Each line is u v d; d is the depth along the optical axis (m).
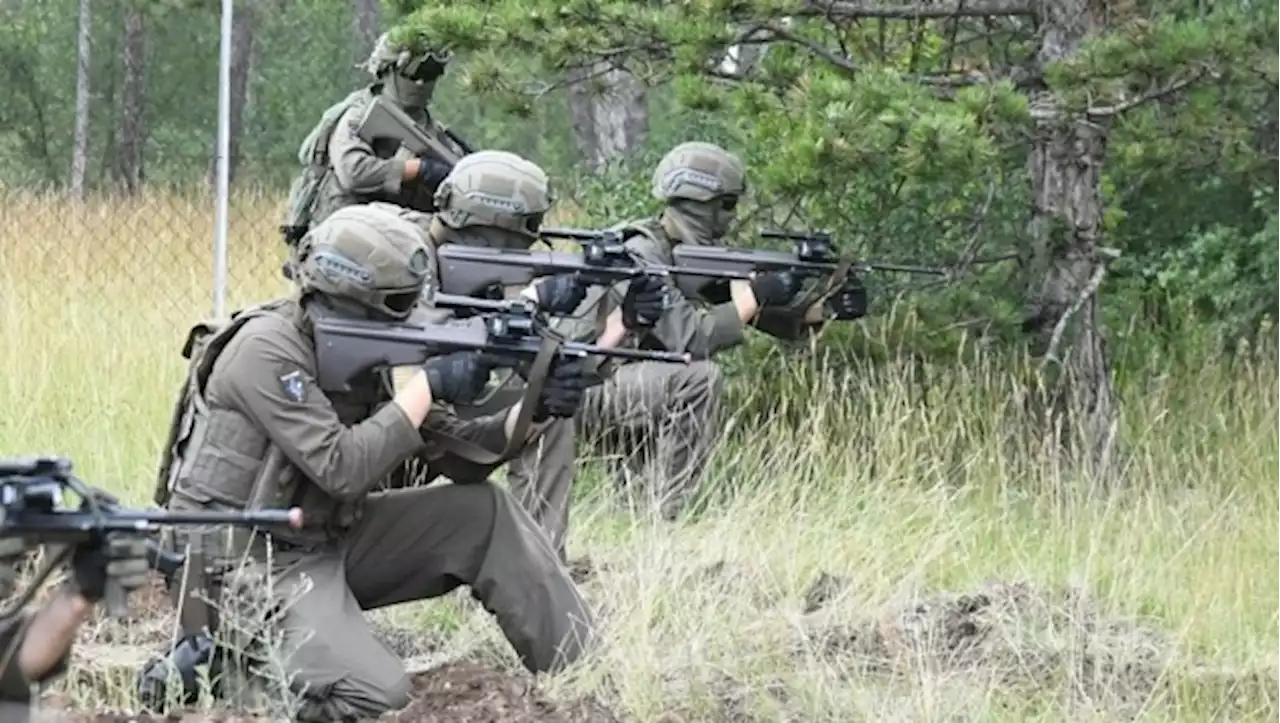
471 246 11.66
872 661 10.45
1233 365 16.55
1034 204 14.61
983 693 10.02
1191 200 18.08
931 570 11.98
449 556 9.79
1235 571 11.74
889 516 12.55
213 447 9.23
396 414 9.20
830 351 14.84
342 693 9.19
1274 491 13.48
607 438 13.45
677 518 13.06
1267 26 13.21
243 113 37.50
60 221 21.38
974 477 13.55
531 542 9.91
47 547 6.45
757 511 12.34
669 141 18.98
